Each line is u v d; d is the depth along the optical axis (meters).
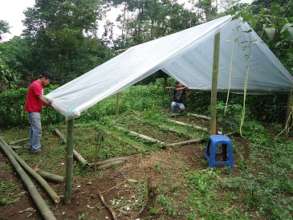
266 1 6.92
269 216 3.34
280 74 6.78
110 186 4.34
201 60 6.99
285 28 4.80
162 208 3.58
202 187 4.06
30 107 6.05
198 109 10.11
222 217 3.35
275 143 6.03
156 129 7.96
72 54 27.97
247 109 8.05
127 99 13.20
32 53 28.02
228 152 4.88
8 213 3.78
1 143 6.85
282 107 7.67
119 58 7.44
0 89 9.60
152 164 5.06
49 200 4.04
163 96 13.16
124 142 6.64
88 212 3.67
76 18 28.28
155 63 4.34
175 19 30.58
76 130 8.14
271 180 4.15
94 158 5.61
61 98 4.81
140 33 35.84
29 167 5.21
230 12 5.73
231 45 6.63
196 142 6.37
